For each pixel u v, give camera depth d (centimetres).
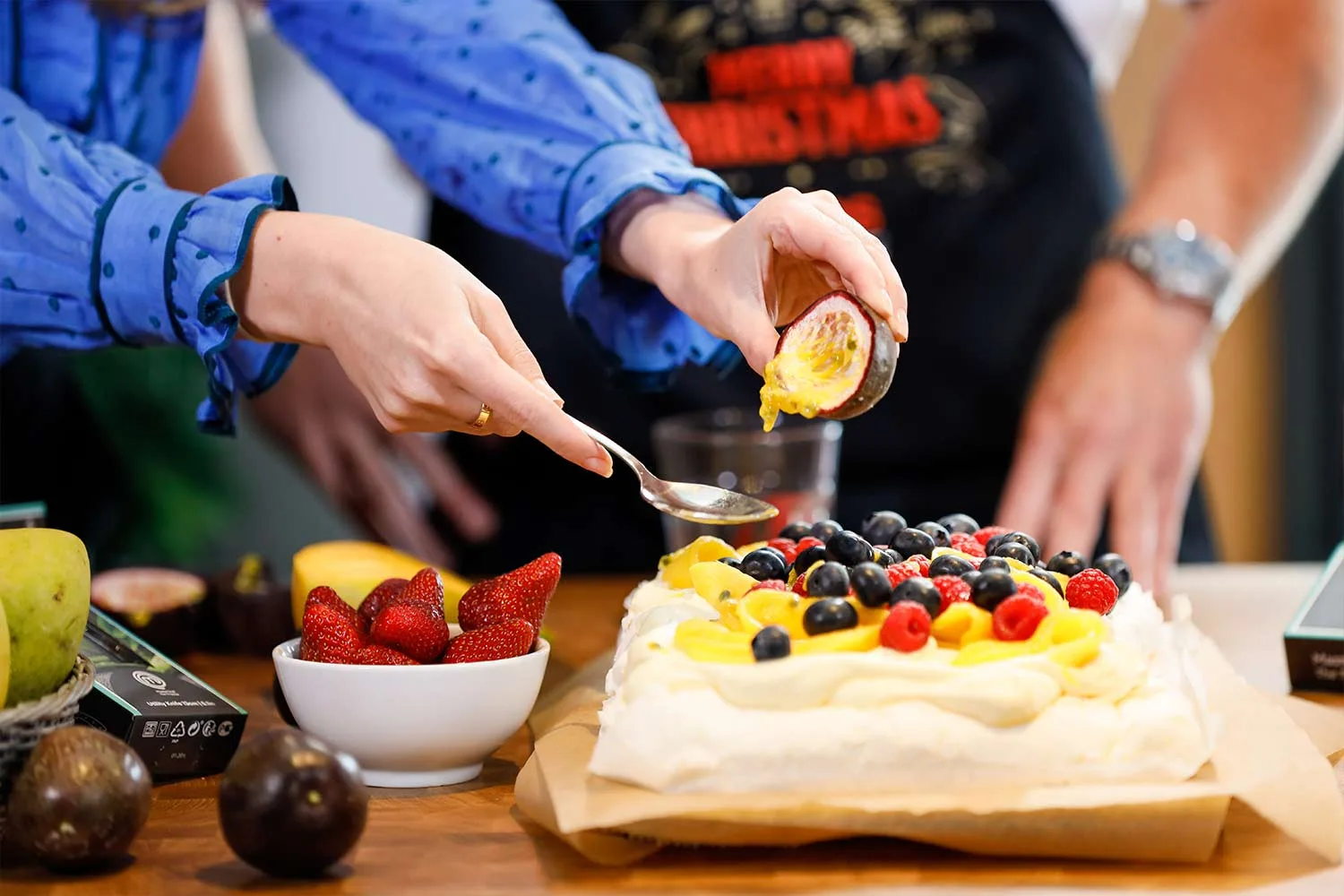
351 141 457
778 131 318
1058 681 137
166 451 385
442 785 159
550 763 145
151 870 133
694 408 319
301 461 330
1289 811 130
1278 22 304
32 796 128
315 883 130
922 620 141
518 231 220
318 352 313
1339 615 201
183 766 162
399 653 157
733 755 133
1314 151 312
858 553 159
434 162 228
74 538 146
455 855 137
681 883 129
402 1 241
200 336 179
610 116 214
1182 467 293
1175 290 288
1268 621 242
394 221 462
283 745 129
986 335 322
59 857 128
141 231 182
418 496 396
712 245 183
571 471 324
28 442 365
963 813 130
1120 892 127
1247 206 304
